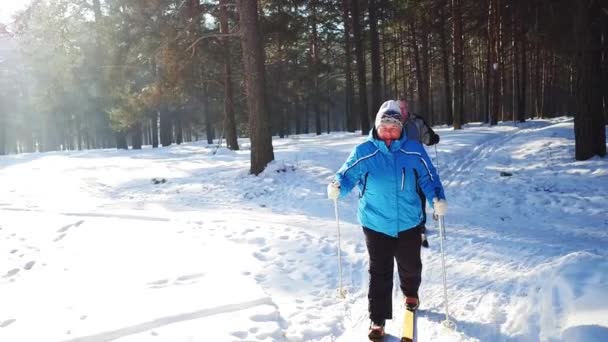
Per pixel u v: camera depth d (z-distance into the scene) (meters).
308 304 4.31
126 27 17.39
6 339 3.71
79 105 31.00
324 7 27.83
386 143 3.54
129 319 3.88
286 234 6.61
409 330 3.52
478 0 22.53
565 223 7.31
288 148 18.36
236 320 3.86
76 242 6.92
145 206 10.56
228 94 20.56
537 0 16.30
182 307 4.09
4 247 6.93
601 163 10.78
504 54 28.34
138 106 18.69
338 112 62.16
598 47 11.21
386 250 3.62
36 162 24.06
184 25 16.31
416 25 29.56
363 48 30.11
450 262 5.29
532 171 11.05
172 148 27.38
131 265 5.60
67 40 16.17
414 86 41.53
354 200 9.77
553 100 36.91
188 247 6.18
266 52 23.02
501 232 6.69
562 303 3.69
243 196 11.35
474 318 3.84
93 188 14.45
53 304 4.49
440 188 3.51
